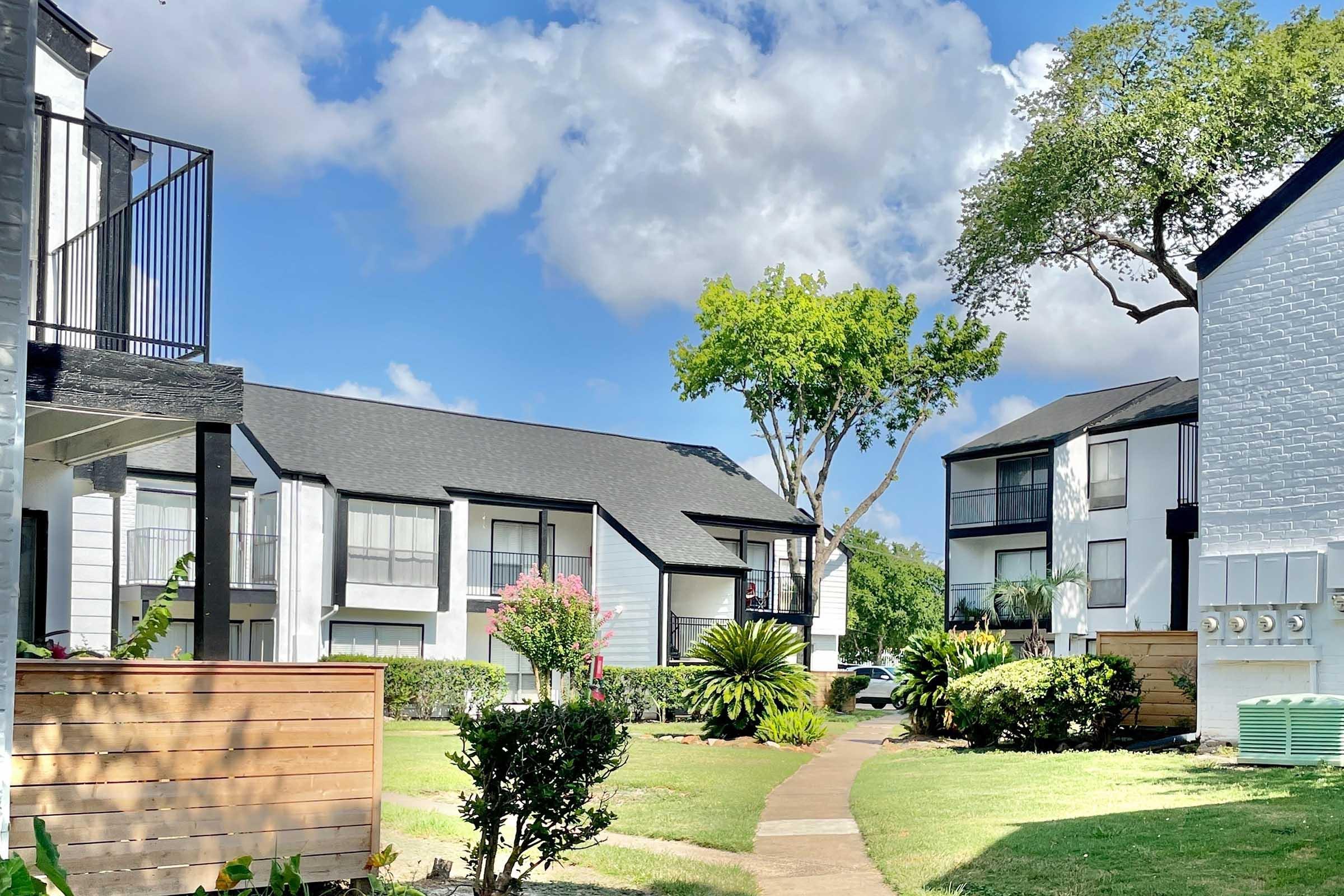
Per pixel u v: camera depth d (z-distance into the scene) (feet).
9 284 26.18
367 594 110.52
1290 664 59.26
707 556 126.31
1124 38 105.29
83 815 26.61
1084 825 39.78
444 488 117.60
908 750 74.18
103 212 40.14
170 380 32.73
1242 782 47.91
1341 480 58.13
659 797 51.96
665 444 155.84
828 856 38.88
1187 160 102.94
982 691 68.80
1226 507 62.13
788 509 149.18
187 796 27.76
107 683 27.25
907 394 155.53
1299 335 60.18
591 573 130.11
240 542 108.68
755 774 61.26
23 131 26.48
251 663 28.81
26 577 42.34
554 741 29.96
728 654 85.20
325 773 29.48
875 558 240.73
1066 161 105.91
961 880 33.65
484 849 30.19
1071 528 128.26
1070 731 67.51
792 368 146.10
